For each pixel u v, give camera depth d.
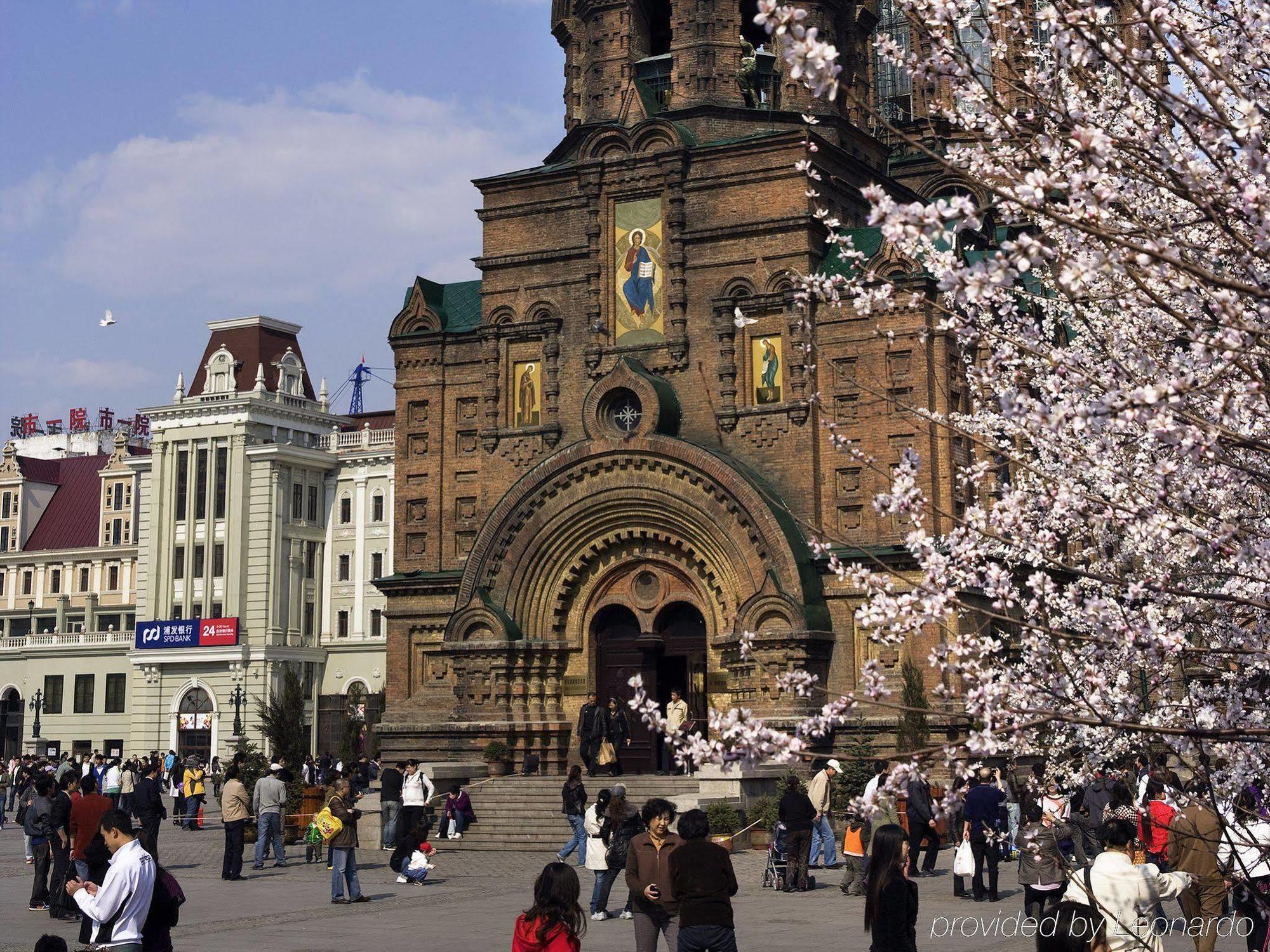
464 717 56.03
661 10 64.19
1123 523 14.50
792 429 53.41
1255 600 14.05
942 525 50.84
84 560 126.88
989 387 16.22
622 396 55.84
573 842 38.66
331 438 112.38
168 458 111.19
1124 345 15.55
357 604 108.31
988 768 34.69
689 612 55.81
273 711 61.78
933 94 13.95
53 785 34.28
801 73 11.12
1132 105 13.53
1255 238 11.62
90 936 19.94
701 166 56.38
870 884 17.25
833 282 17.22
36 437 147.50
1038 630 13.70
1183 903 20.61
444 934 28.91
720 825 45.44
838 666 51.50
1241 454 14.83
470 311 61.97
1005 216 13.01
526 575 56.50
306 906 33.78
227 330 113.88
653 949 21.47
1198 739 13.53
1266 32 13.09
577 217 58.84
